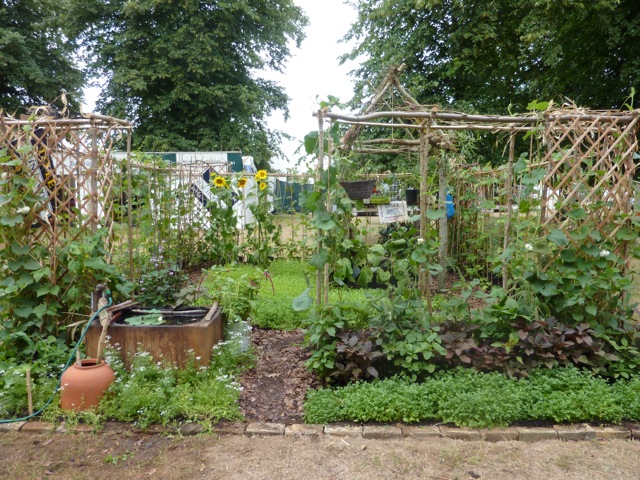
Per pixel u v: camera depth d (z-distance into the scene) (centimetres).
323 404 301
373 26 1500
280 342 437
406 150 647
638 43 1099
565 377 316
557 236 345
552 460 258
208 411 296
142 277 432
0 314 350
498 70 1362
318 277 354
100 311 326
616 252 372
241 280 427
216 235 834
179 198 782
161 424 291
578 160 363
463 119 370
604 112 370
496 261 384
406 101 555
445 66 1374
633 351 341
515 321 348
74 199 371
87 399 297
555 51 1169
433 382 312
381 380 335
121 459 257
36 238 359
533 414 292
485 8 1263
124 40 1903
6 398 301
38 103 1919
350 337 342
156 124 2020
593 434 282
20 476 241
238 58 2184
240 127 2108
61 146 372
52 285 356
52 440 274
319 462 255
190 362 334
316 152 378
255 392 335
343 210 358
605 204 355
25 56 1788
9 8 1862
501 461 257
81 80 1992
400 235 378
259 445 271
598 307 364
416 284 377
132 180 584
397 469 249
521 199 377
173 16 1948
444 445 271
